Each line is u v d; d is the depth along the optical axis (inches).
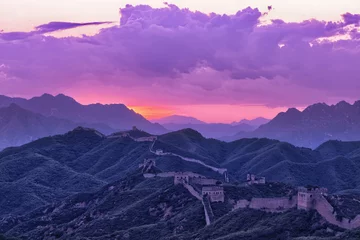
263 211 7647.6
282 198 7716.5
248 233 6894.7
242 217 7667.3
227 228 7544.3
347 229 6254.9
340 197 7130.9
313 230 6545.3
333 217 6579.7
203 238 7509.8
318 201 6884.8
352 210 6727.4
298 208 7160.4
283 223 6875.0
